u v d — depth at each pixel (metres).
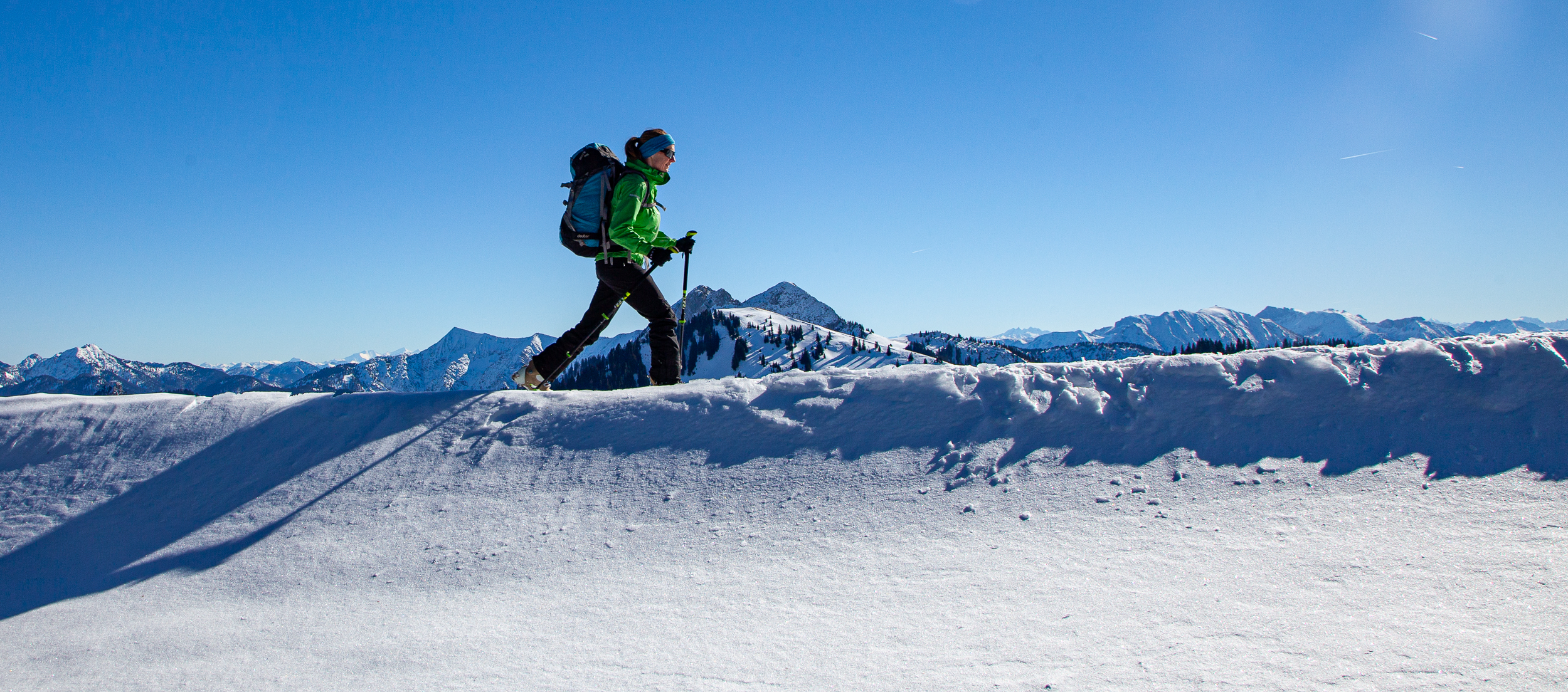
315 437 4.57
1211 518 3.13
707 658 2.38
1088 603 2.54
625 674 2.32
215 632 2.90
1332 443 3.59
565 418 4.52
